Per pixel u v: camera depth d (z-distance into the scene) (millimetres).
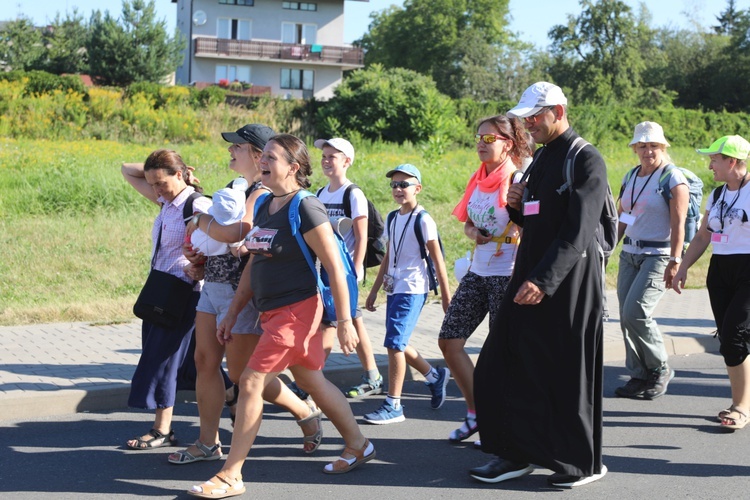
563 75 77500
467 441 5855
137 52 60219
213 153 23703
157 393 5465
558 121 4766
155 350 5418
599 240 4797
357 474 5113
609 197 4812
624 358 8789
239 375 5145
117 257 12297
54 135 32500
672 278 6812
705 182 22938
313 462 5336
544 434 4723
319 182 17234
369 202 6594
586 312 4691
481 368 4914
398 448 5676
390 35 81312
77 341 8203
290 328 4621
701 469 5297
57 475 4992
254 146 5164
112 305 9797
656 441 5906
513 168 5656
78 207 15211
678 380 7832
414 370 7734
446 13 78812
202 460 5270
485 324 9617
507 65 72562
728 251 6180
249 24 63188
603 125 45938
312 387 4941
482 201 5637
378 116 41438
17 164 18297
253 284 4711
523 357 4734
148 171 5266
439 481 5004
